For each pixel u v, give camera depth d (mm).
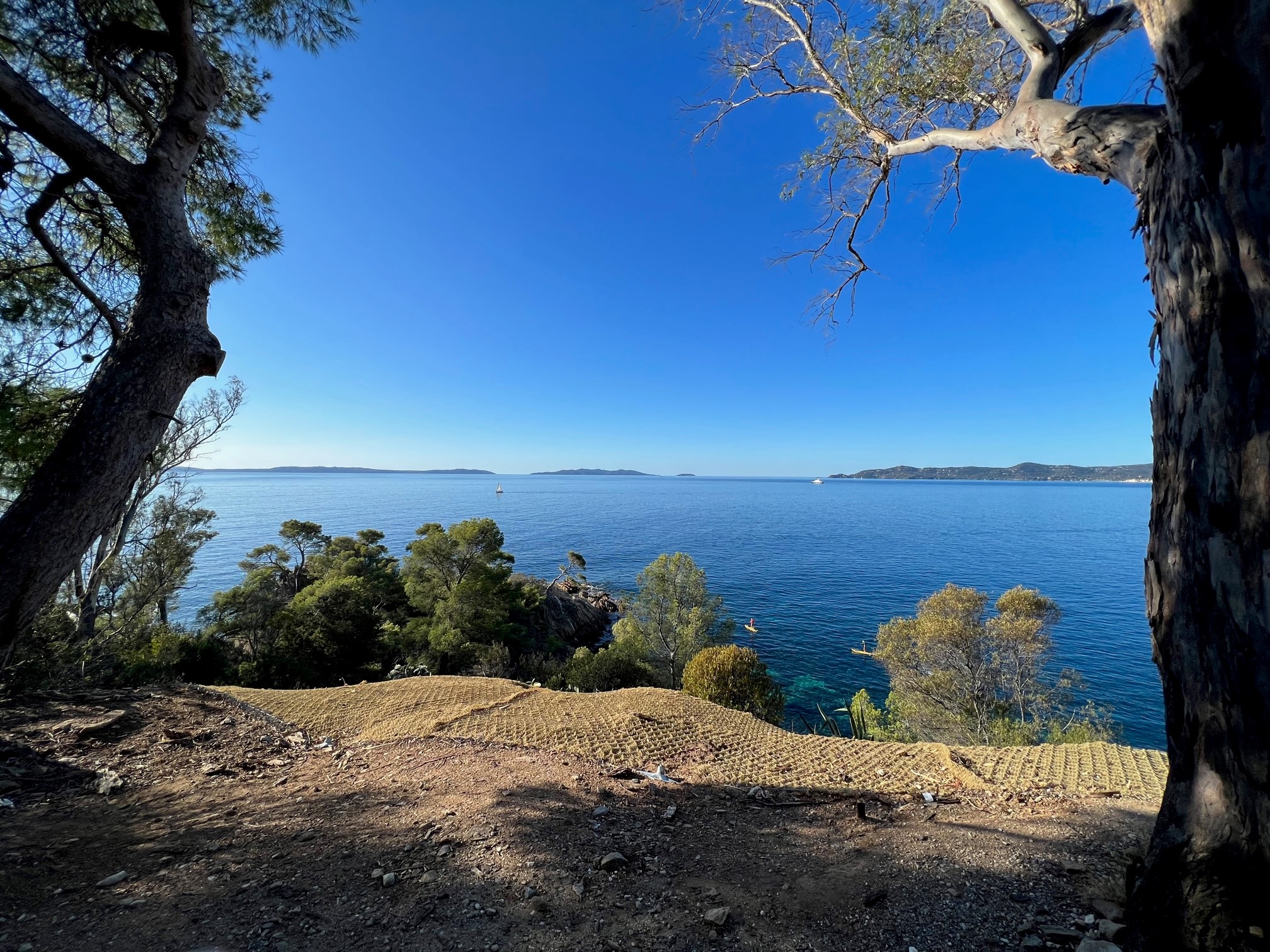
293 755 4242
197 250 3166
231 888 2271
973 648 16141
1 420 3359
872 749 4621
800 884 2344
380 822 2945
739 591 48625
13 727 4246
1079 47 2729
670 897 2264
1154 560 1816
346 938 1943
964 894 2137
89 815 3041
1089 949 1655
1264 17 1370
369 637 23562
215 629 20141
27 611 2400
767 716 15055
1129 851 2355
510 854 2576
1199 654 1594
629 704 5523
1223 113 1450
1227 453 1483
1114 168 2045
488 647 24781
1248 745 1452
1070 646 31844
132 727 4504
